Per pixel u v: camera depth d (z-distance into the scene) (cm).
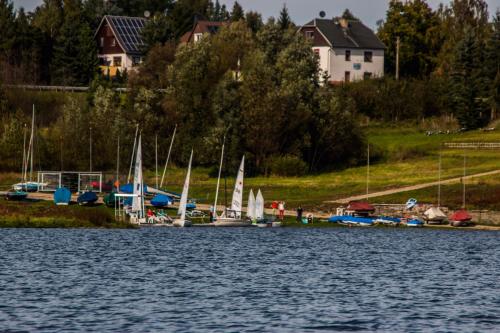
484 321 17000
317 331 15962
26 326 15975
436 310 18100
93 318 16788
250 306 18288
